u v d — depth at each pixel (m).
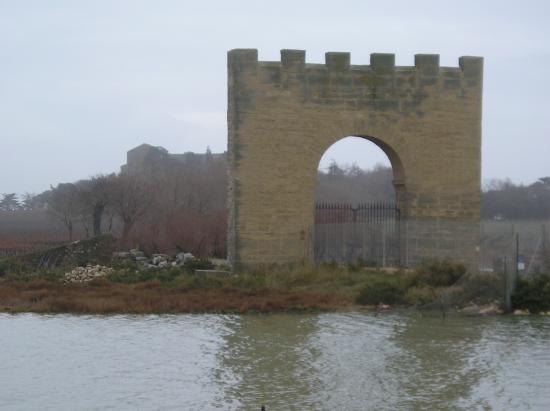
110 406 15.54
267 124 31.31
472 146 32.59
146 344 21.30
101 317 25.72
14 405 15.61
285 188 31.44
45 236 61.97
